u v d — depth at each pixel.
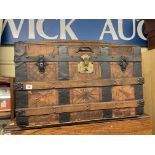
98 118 1.01
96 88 1.01
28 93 0.93
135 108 1.08
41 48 0.95
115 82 1.04
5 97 1.10
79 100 0.99
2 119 1.09
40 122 0.94
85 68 0.99
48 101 0.95
